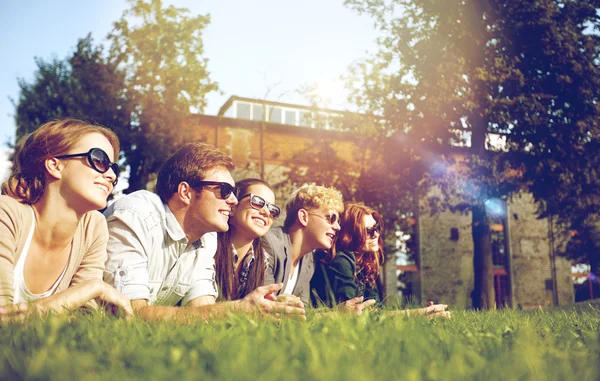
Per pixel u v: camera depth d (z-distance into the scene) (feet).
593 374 3.69
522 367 3.69
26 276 7.19
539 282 83.51
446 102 48.70
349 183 58.49
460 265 78.23
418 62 50.29
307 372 3.31
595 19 51.21
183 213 9.30
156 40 57.98
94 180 7.27
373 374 3.37
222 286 11.04
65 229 7.29
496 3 48.78
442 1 49.75
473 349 4.80
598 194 50.55
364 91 53.06
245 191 11.78
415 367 3.60
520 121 49.08
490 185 51.52
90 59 57.72
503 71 48.06
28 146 7.22
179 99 57.98
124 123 55.83
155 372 3.15
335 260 14.46
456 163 54.29
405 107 51.57
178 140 57.77
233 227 11.74
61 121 7.36
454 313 10.42
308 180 59.82
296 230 13.55
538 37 48.75
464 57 49.37
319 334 5.24
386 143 53.67
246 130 73.00
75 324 5.52
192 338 4.73
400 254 76.79
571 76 49.16
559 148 49.39
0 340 4.47
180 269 9.45
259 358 3.67
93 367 3.40
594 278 75.97
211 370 3.43
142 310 7.63
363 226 14.94
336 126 58.29
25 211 7.08
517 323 8.00
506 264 83.05
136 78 57.11
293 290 13.64
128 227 8.64
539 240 84.53
